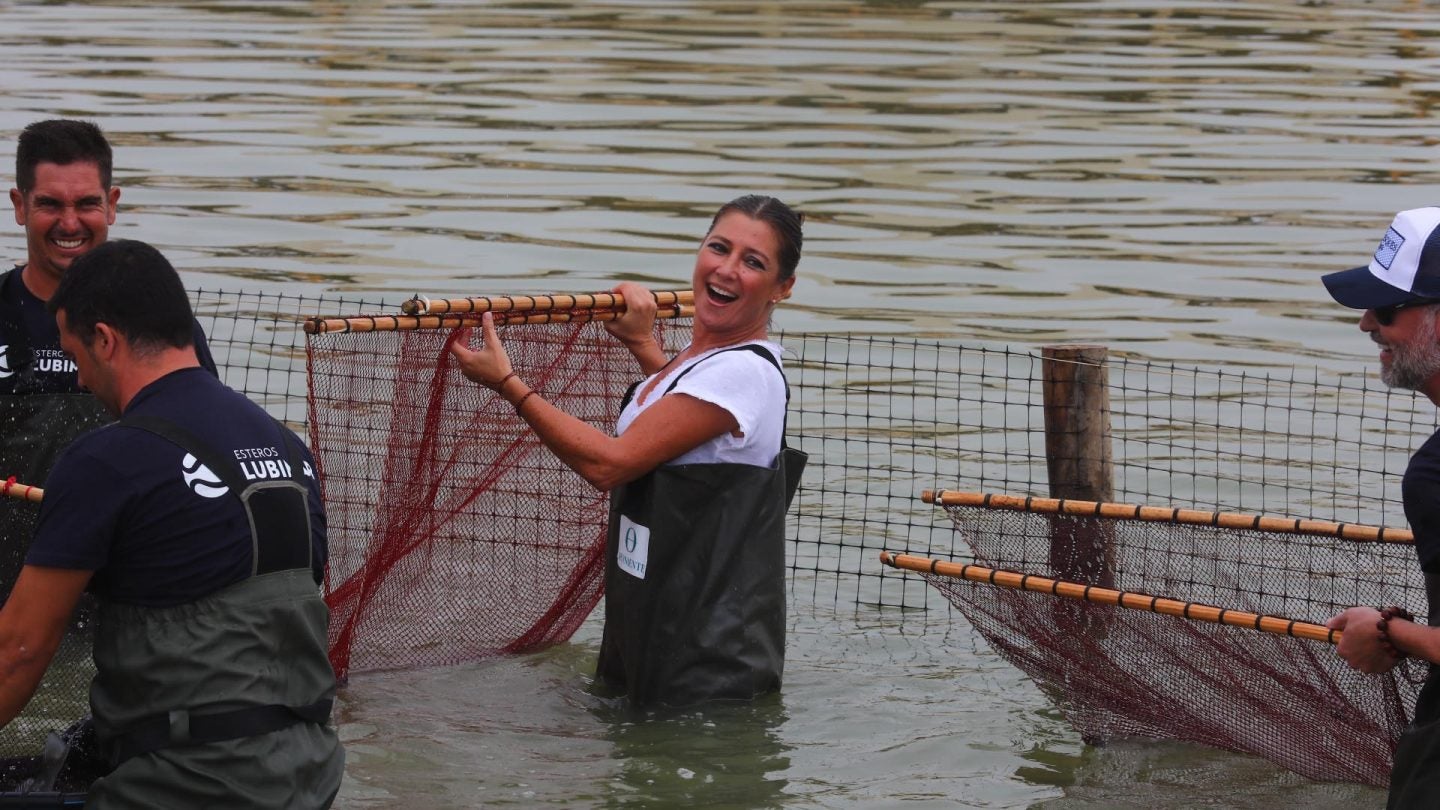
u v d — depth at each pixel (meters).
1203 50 74.06
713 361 18.67
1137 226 44.19
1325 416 30.20
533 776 17.84
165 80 61.69
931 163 51.31
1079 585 18.06
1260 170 50.72
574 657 21.61
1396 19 85.00
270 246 39.94
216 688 13.41
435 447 20.47
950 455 28.20
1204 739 18.53
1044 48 74.31
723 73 66.62
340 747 14.38
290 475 14.05
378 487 20.19
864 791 17.69
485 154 51.25
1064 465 22.36
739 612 19.28
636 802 17.30
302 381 30.28
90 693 13.90
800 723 19.34
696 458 18.89
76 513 13.25
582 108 58.81
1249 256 41.22
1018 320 35.84
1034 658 18.95
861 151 52.81
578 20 81.19
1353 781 18.03
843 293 37.72
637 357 20.59
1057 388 22.30
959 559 24.25
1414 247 13.56
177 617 13.45
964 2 89.38
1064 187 48.41
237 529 13.56
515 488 21.16
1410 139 55.22
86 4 82.75
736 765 18.22
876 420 29.83
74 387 18.62
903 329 35.06
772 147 53.19
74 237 18.17
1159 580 18.95
